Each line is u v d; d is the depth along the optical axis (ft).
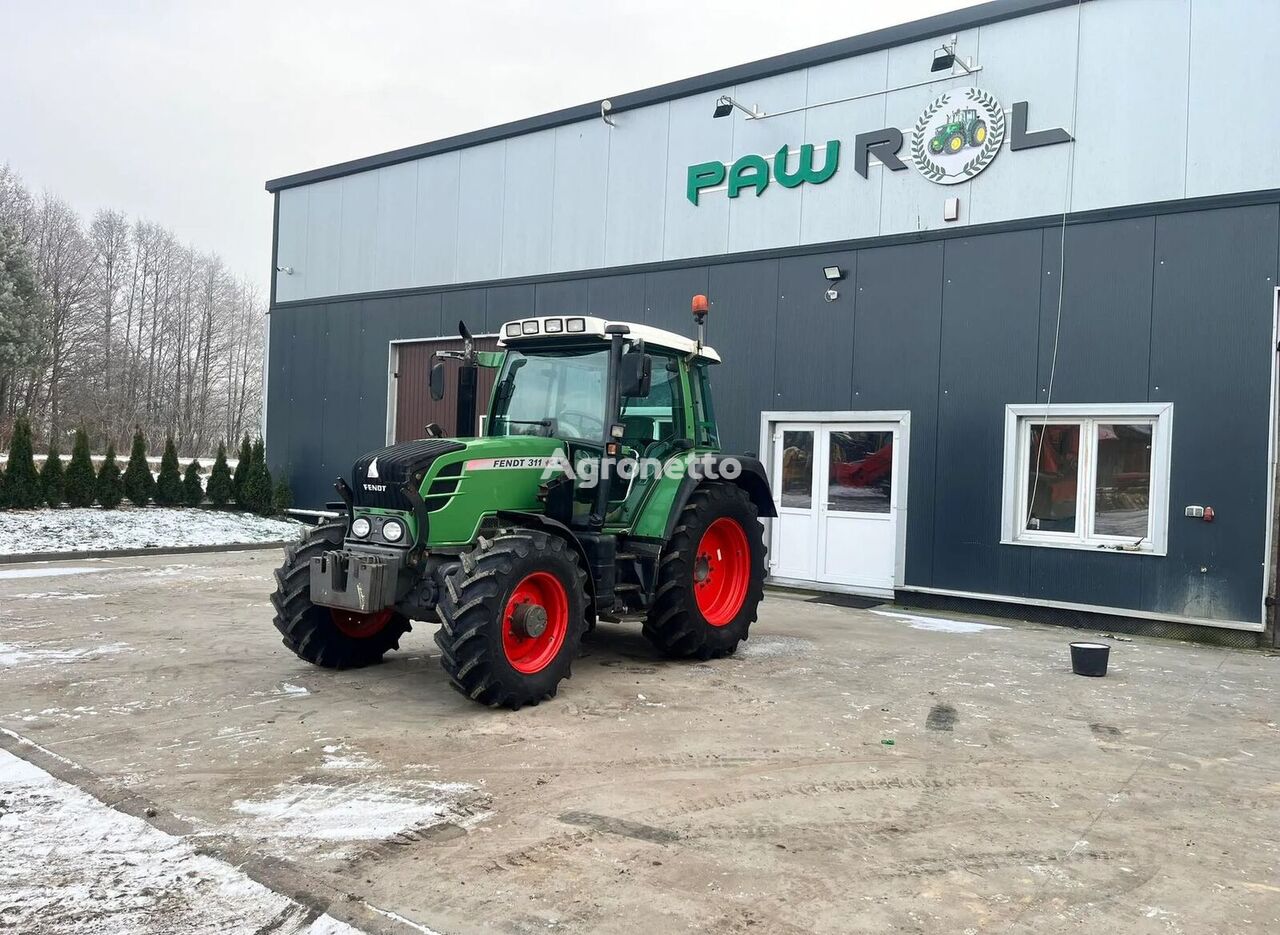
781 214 34.45
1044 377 28.96
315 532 19.35
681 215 37.06
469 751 14.43
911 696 18.75
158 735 14.98
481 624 15.96
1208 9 26.55
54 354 141.28
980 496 30.07
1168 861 11.02
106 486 49.73
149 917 9.13
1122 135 27.81
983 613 29.86
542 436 20.61
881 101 32.22
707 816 12.07
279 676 19.02
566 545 18.58
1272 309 25.39
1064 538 28.71
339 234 49.85
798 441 34.47
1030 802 12.90
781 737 15.61
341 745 14.60
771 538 34.99
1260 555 25.41
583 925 9.16
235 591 30.14
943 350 30.86
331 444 50.26
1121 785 13.69
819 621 28.07
